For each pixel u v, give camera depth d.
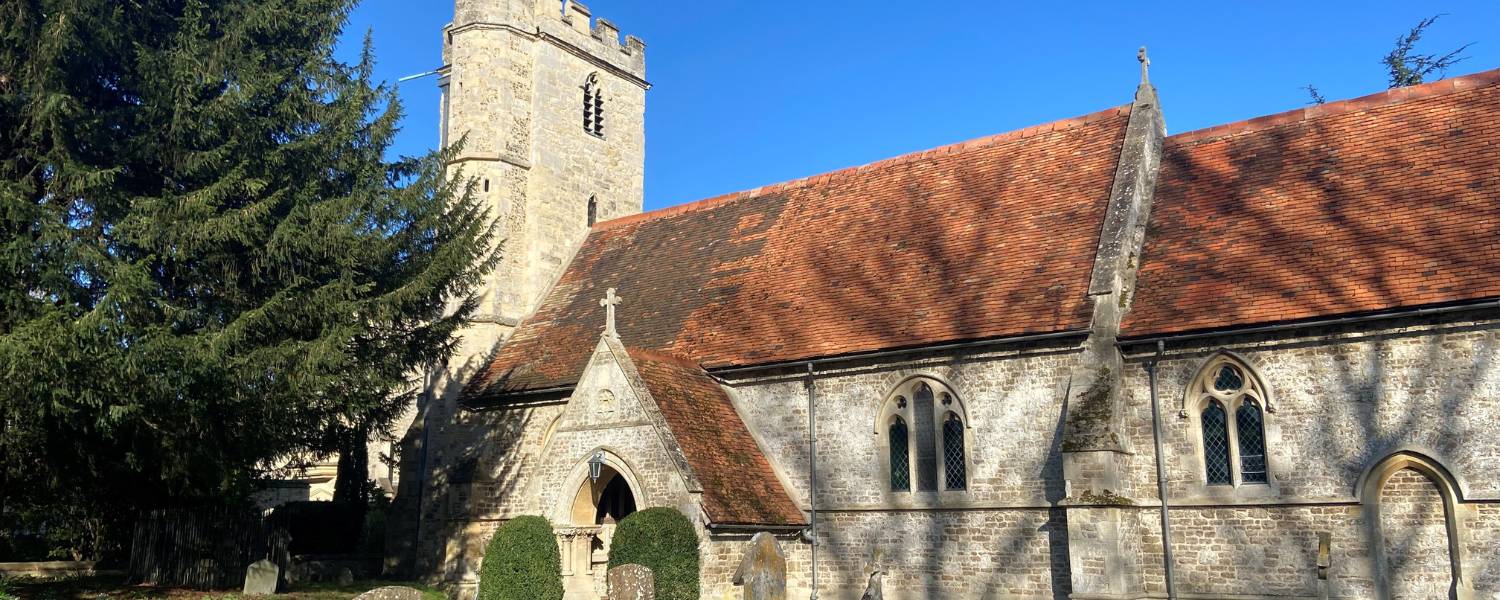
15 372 17.78
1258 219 22.41
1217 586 19.83
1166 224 23.64
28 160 21.03
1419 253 19.64
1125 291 22.16
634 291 30.92
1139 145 25.02
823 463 24.17
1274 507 19.58
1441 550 18.22
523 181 33.94
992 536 21.91
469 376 30.84
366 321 23.80
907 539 22.92
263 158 22.83
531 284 33.25
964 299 23.80
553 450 24.53
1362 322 19.16
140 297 19.36
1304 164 23.25
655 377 23.92
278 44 24.11
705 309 28.23
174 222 20.59
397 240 24.88
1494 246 19.00
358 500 38.03
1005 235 25.14
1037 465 21.55
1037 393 21.86
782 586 19.61
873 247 27.27
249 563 26.98
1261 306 20.17
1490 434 17.97
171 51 21.91
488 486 28.72
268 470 30.12
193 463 23.19
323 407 23.81
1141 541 20.56
